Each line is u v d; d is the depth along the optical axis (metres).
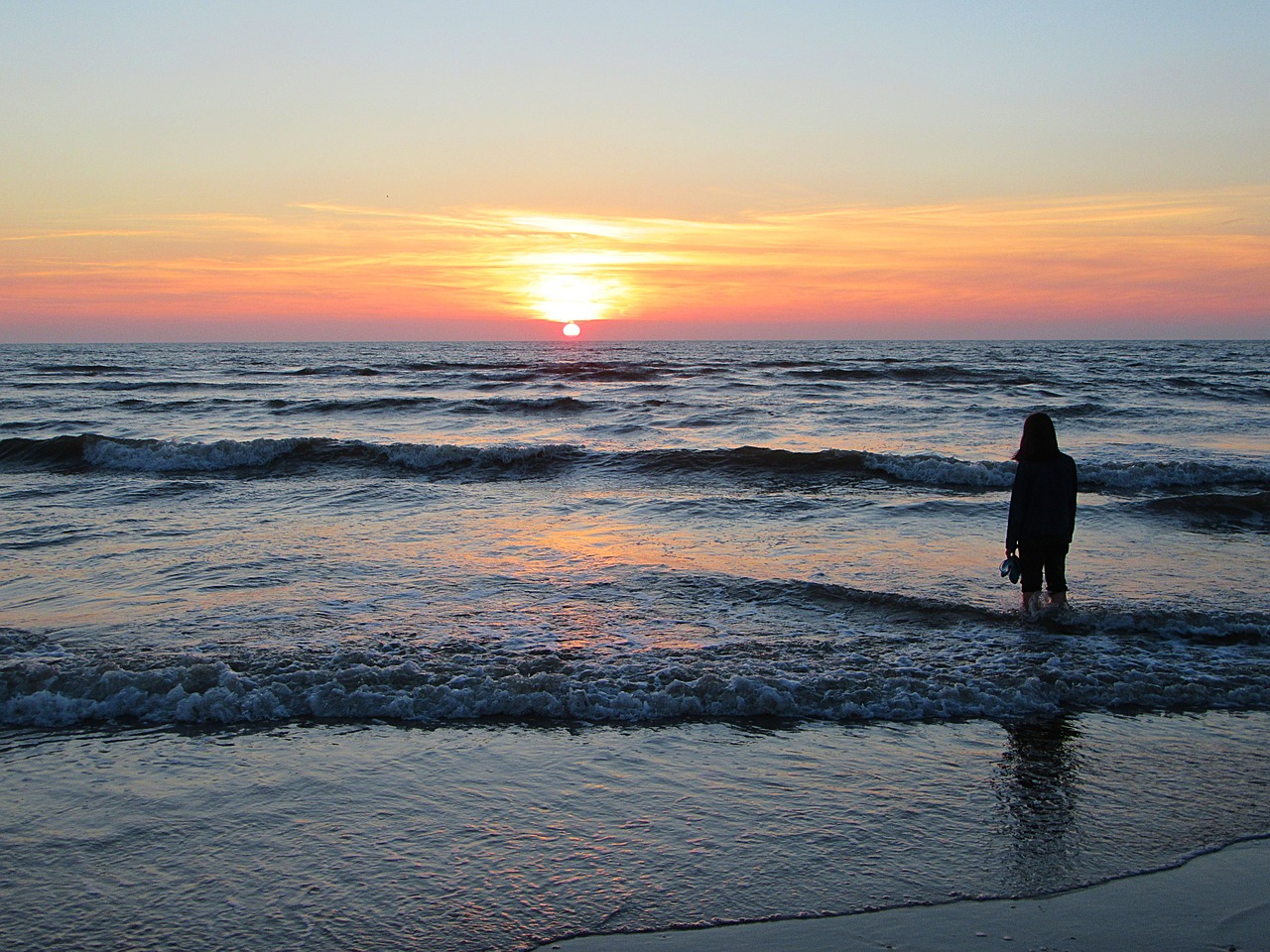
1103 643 6.36
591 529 10.59
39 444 17.56
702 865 3.65
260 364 61.44
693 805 4.14
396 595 7.61
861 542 9.78
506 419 24.39
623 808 4.11
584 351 100.69
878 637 6.50
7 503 12.34
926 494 13.67
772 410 26.41
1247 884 3.53
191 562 8.80
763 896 3.44
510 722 5.10
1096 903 3.40
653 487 14.28
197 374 48.66
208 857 3.69
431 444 17.34
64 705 5.12
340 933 3.20
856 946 3.14
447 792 4.25
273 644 6.22
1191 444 19.45
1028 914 3.33
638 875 3.58
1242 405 28.66
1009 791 4.29
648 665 5.80
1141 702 5.38
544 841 3.82
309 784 4.32
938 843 3.83
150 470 16.64
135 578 8.16
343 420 24.38
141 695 5.23
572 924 3.26
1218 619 6.63
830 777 4.43
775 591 7.69
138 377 45.97
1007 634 6.56
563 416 25.02
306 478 15.52
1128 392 33.81
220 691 5.24
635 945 3.14
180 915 3.30
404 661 5.80
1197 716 5.19
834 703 5.29
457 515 11.51
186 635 6.43
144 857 3.69
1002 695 5.39
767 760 4.63
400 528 10.65
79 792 4.22
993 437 20.56
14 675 5.34
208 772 4.45
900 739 4.89
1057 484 6.82
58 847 3.75
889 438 20.42
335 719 5.11
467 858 3.69
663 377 42.44
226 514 11.58
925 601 7.28
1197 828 3.95
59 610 7.09
